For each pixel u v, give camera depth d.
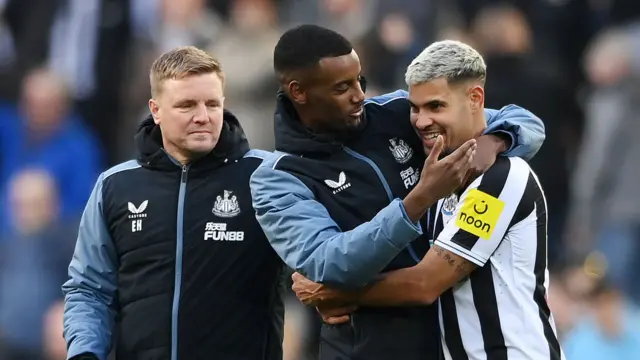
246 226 21.45
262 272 21.55
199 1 44.09
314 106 20.55
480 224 19.94
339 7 42.44
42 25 45.22
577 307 34.91
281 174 20.62
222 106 21.50
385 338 20.73
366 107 21.39
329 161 20.86
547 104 40.03
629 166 40.03
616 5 43.78
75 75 44.38
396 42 40.69
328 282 19.70
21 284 38.88
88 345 21.03
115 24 44.50
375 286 20.23
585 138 41.09
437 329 20.72
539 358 19.95
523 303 20.06
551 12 43.44
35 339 38.62
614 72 41.38
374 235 19.22
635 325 34.69
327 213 20.44
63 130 42.56
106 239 21.75
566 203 40.53
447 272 20.00
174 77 21.06
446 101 20.08
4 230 40.31
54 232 39.56
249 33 40.38
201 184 21.56
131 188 21.67
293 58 20.44
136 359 21.41
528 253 20.17
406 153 21.20
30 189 39.38
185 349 21.17
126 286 21.56
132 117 43.34
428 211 20.98
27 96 42.53
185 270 21.31
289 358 33.25
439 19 42.53
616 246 39.66
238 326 21.33
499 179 20.11
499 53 40.06
